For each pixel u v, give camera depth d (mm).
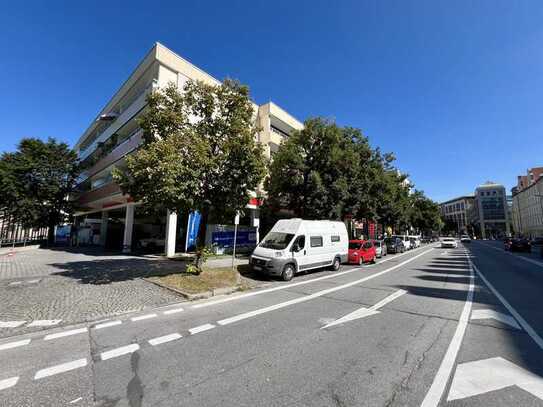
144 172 8344
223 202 10273
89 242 30875
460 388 3447
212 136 10500
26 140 27750
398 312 6797
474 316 6508
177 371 3834
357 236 43969
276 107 26828
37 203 26734
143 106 18641
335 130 17859
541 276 12695
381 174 24688
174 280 9586
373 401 3158
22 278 10258
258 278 11594
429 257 22844
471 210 126562
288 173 17984
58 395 3254
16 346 4668
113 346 4688
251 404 3078
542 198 67188
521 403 3143
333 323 5938
